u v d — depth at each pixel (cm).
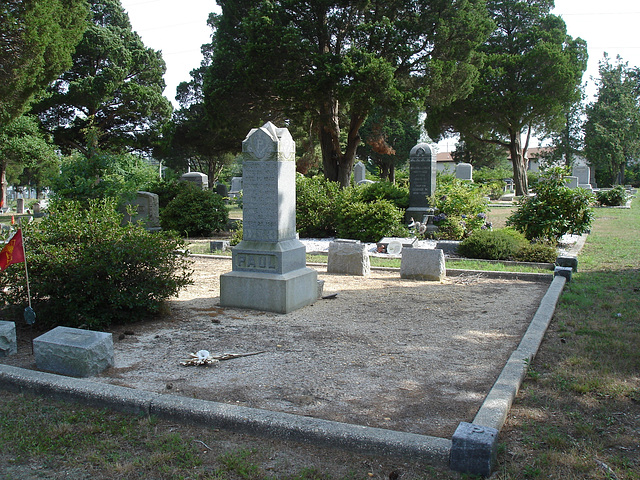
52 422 407
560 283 886
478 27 2325
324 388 468
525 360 507
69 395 443
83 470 342
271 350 579
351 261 1086
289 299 758
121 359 550
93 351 502
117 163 1708
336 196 1820
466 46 2308
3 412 425
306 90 2080
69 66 1961
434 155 1898
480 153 5606
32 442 376
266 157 767
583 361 524
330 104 2320
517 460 345
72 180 1659
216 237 1892
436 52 2309
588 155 5000
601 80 5141
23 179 5609
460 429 346
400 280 1023
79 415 418
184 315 739
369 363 535
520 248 1227
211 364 531
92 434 388
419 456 344
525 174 3878
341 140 3666
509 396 422
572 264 1078
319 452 359
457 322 698
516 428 389
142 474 336
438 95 2459
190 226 1911
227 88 2280
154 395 425
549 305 731
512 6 3603
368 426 382
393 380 488
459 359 547
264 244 780
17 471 341
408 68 2280
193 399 418
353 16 2242
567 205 1400
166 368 522
